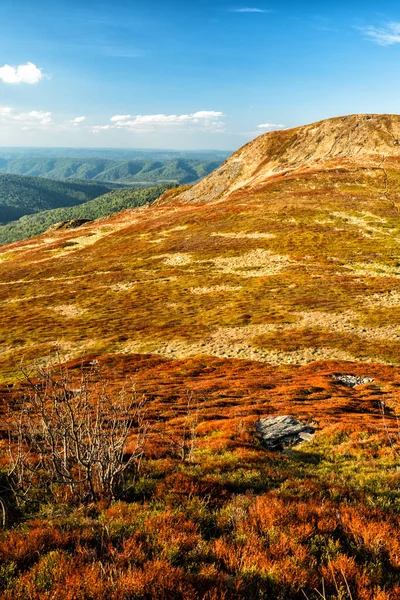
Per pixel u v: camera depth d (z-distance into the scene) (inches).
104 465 337.7
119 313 2092.8
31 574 213.9
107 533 252.2
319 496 340.5
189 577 213.3
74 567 221.0
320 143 5718.5
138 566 226.5
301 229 3181.6
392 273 2288.4
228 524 287.0
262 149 6240.2
